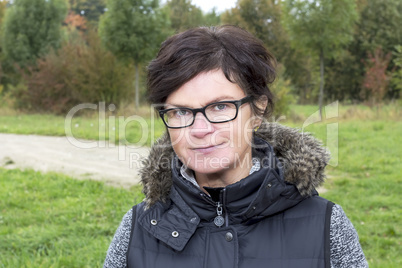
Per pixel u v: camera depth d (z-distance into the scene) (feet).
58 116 59.26
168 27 64.23
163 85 4.03
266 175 4.12
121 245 4.51
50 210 18.58
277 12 94.12
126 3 56.59
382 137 34.83
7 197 20.57
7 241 15.05
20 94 65.00
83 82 57.98
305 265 4.07
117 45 57.00
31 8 82.58
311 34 57.98
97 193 21.09
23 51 81.87
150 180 4.54
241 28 4.21
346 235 4.20
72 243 14.73
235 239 4.15
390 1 89.97
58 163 28.12
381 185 21.62
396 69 85.87
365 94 86.33
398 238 15.57
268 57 4.27
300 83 96.53
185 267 4.16
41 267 12.69
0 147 33.81
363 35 90.22
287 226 4.25
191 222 4.25
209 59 3.94
